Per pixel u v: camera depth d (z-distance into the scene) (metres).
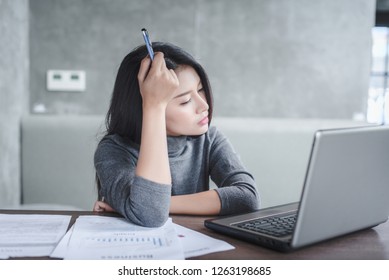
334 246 0.74
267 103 2.27
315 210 0.65
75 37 2.17
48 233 0.78
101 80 2.20
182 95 1.00
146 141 0.88
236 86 2.26
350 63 2.28
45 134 2.04
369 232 0.83
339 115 2.30
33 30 2.15
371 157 0.70
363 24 2.27
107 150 1.05
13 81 1.96
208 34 2.22
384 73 2.83
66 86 2.17
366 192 0.73
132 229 0.82
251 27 2.24
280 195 2.05
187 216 0.97
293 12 2.24
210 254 0.69
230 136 2.04
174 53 1.02
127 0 2.18
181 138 1.15
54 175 2.04
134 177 0.87
